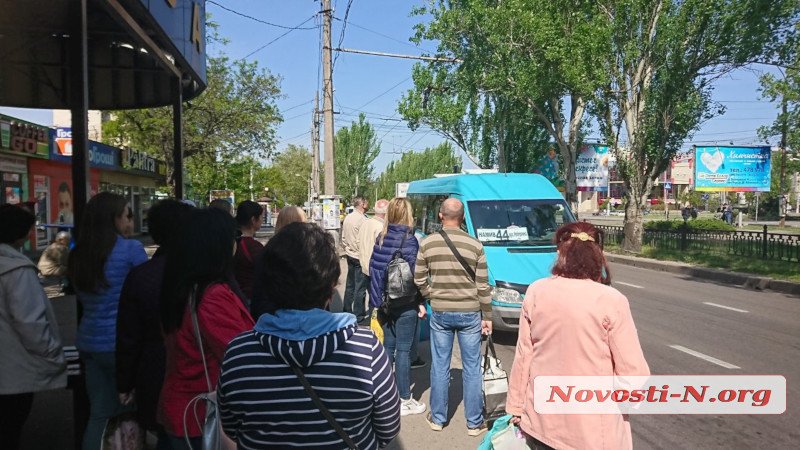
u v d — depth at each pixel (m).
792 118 15.02
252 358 1.77
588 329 2.45
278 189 59.75
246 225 4.74
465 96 26.53
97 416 3.28
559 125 22.36
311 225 1.97
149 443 4.01
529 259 7.91
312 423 1.76
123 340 2.86
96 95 7.02
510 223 8.70
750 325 8.98
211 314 2.34
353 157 62.41
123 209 3.31
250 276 4.52
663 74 18.98
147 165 29.83
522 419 2.71
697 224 27.19
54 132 19.11
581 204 89.62
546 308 2.59
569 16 18.98
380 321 5.18
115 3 3.91
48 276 8.85
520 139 29.81
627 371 2.39
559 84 20.05
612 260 19.75
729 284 13.86
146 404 2.84
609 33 17.83
